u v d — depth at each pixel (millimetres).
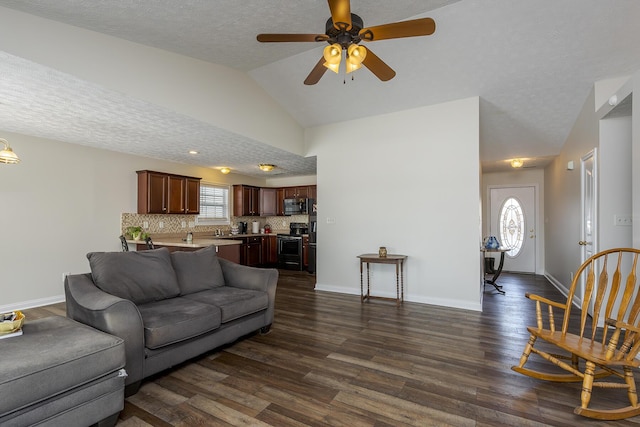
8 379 1401
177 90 3330
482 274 5066
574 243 4469
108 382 1773
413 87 4082
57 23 2447
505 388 2164
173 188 5758
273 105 4746
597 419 1818
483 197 7316
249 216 8031
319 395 2092
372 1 2734
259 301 3057
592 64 3328
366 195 4871
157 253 2994
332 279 5164
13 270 4016
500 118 4477
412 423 1797
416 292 4469
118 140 4398
